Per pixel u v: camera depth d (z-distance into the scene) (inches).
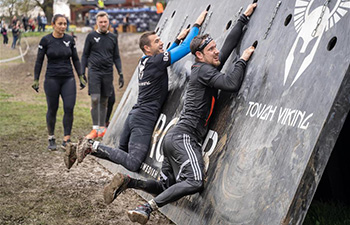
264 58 134.5
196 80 136.6
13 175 197.9
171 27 214.8
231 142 133.0
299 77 117.3
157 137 171.0
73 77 237.1
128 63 741.9
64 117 237.3
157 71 167.3
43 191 177.5
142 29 1235.2
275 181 110.0
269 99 125.2
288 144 110.8
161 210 155.0
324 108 104.6
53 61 229.5
